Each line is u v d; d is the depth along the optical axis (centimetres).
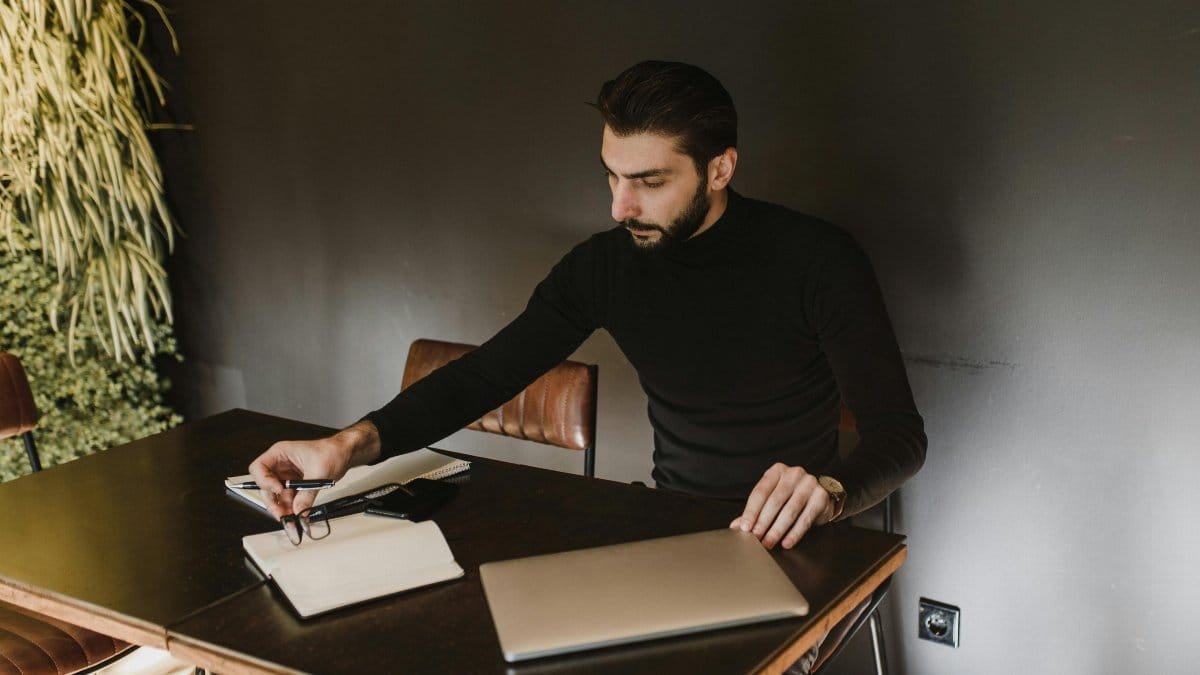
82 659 195
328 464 165
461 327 308
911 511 245
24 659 189
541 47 273
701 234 189
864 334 183
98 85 314
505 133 284
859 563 144
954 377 234
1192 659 218
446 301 309
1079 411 221
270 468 165
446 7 285
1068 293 217
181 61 341
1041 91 212
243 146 336
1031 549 232
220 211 349
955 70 220
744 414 198
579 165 274
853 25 229
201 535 162
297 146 325
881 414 178
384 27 297
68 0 303
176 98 346
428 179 302
